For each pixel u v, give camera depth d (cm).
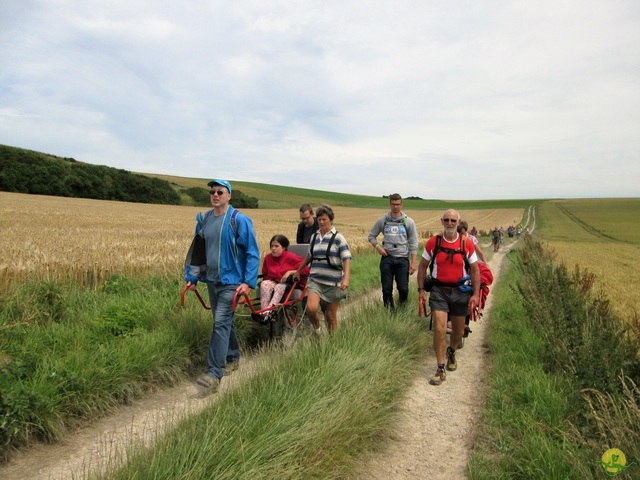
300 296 608
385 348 491
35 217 3125
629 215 7938
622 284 1366
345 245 563
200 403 414
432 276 520
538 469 295
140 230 2445
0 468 307
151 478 244
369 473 315
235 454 266
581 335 489
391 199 711
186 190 9162
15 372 373
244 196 8488
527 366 492
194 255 489
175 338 503
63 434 349
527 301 709
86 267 792
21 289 595
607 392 377
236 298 454
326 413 326
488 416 390
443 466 327
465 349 634
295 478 270
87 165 7838
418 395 459
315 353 442
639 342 451
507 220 7212
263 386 362
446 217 510
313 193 12069
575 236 4547
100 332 508
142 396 427
